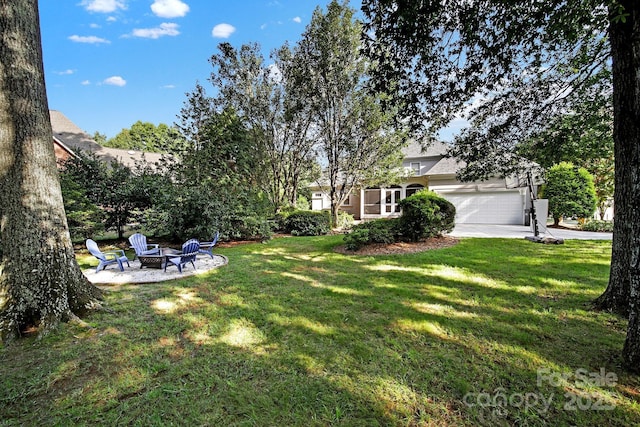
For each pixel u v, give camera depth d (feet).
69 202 28.14
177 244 33.37
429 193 32.09
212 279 17.76
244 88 44.09
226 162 40.32
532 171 26.11
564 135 18.74
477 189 52.75
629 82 10.64
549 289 14.80
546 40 13.50
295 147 46.42
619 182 11.41
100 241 35.17
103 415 6.47
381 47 13.33
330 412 6.51
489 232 39.04
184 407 6.70
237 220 34.88
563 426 6.07
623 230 11.43
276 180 47.57
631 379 7.54
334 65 40.11
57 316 10.93
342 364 8.38
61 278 11.47
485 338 9.84
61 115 66.28
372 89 15.46
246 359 8.71
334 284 16.48
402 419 6.31
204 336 10.24
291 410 6.59
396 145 42.22
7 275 10.42
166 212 30.30
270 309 12.73
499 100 18.02
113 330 10.70
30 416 6.45
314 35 39.52
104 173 33.99
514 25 12.26
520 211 50.21
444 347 9.29
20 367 8.32
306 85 41.19
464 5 11.87
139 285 16.66
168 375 7.94
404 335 10.13
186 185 34.42
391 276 17.90
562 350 8.99
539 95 17.61
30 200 10.84
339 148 45.39
